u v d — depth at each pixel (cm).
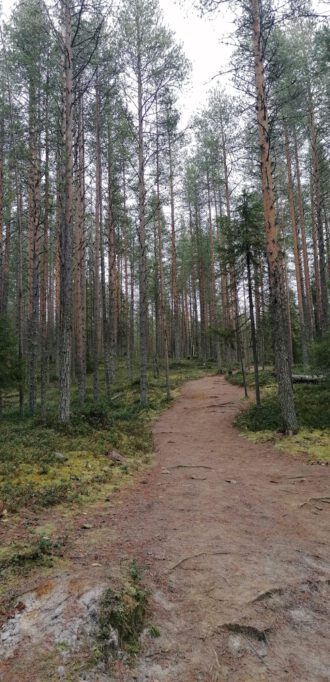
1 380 1426
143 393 1778
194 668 244
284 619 296
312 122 1875
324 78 1716
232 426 1299
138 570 349
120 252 2616
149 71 1664
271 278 1129
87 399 1950
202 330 3572
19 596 297
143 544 417
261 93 1141
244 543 432
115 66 1544
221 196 2886
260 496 618
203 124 2433
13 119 1723
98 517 500
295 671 246
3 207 2141
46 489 570
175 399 1927
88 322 3641
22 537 412
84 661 238
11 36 1509
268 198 1140
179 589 329
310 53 1727
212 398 1856
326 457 838
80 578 321
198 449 1017
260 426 1188
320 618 302
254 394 1789
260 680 237
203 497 611
